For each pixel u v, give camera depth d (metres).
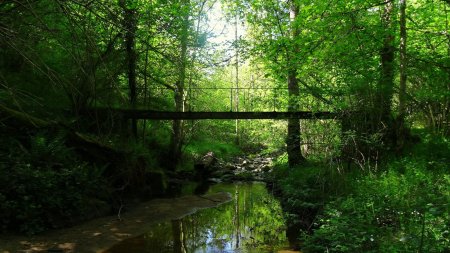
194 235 8.98
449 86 11.86
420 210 6.86
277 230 9.38
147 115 15.19
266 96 19.08
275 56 14.55
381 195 8.18
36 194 8.06
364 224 7.04
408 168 10.05
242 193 15.13
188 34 14.14
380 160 11.79
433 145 12.90
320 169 11.69
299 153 16.20
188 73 18.25
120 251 7.49
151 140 19.05
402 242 5.73
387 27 11.81
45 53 10.64
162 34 13.55
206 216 10.98
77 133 11.20
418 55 11.72
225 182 18.48
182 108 19.88
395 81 13.80
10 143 9.27
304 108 16.34
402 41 11.33
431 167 10.61
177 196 13.99
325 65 12.59
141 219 10.05
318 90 14.16
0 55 10.73
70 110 12.74
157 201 12.42
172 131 20.25
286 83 17.36
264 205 12.52
